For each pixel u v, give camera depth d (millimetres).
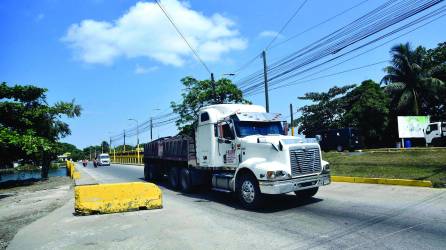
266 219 8594
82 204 10375
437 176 12320
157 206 10938
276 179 9258
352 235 6695
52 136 29500
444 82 37531
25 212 11688
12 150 23062
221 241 6805
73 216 10289
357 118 37625
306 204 10148
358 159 21031
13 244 7391
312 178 9867
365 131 37594
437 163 15273
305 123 44062
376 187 12305
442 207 8469
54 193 17062
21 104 25516
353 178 14078
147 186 11031
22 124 25594
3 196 17562
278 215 8984
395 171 14320
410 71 38188
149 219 9297
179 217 9359
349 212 8688
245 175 10305
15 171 74062
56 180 26406
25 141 22359
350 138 34125
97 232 8109
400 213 8172
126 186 10883
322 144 37188
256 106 13039
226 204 11219
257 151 10398
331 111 42594
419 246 5836
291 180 9461
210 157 12539
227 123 11609
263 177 9422
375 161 18922
